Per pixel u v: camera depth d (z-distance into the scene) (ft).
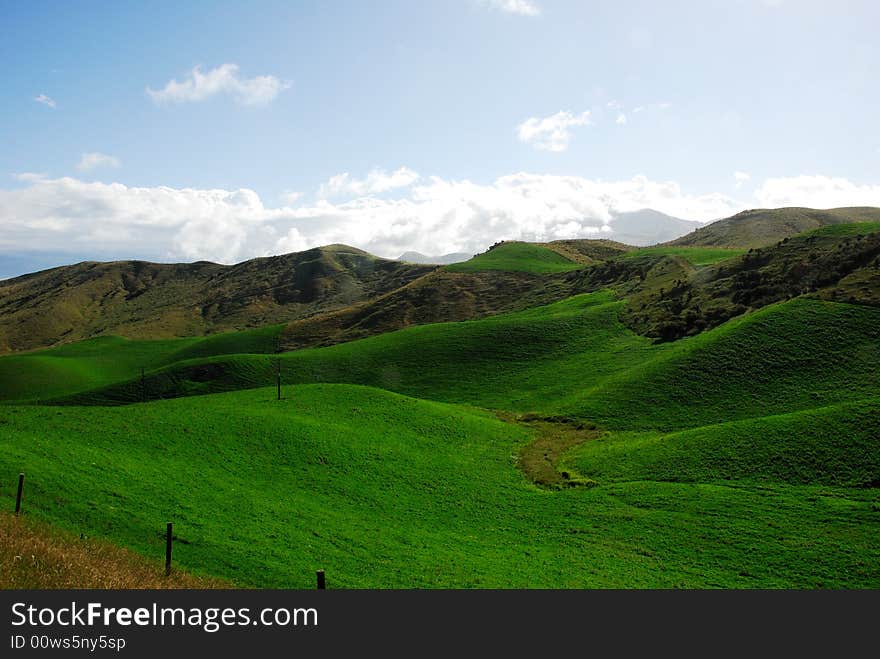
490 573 111.86
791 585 110.93
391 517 146.30
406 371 384.27
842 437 173.17
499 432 243.60
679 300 394.73
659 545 132.05
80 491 117.29
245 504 135.64
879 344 257.96
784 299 328.70
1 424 164.66
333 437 204.54
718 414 237.25
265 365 418.10
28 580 65.46
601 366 333.01
